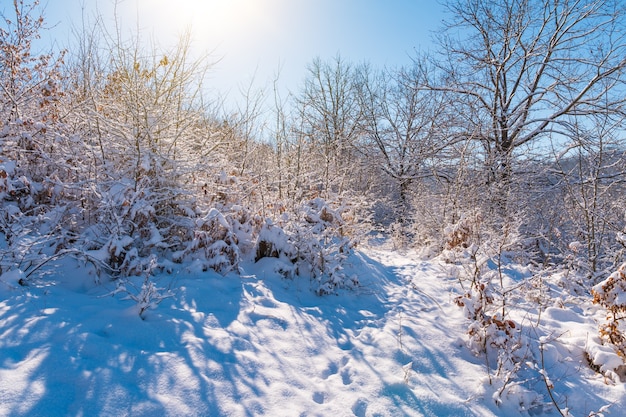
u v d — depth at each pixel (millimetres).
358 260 7027
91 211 5422
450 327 4609
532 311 5371
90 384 2488
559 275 6992
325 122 16344
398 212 16281
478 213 9062
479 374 3619
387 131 19609
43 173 5777
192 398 2605
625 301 3812
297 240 5996
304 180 8352
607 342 4164
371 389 3244
